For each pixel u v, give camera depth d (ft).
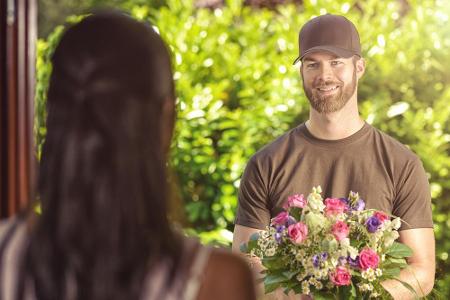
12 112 10.61
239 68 23.91
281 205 13.05
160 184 4.49
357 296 11.07
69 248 4.34
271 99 22.54
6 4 10.49
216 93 22.56
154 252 4.39
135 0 37.91
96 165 4.37
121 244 4.35
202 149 21.81
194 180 21.85
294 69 22.63
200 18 25.63
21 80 10.79
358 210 11.59
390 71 21.61
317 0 23.61
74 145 4.39
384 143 12.91
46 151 4.47
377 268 11.01
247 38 26.17
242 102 23.03
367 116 21.15
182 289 4.36
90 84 4.43
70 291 4.32
